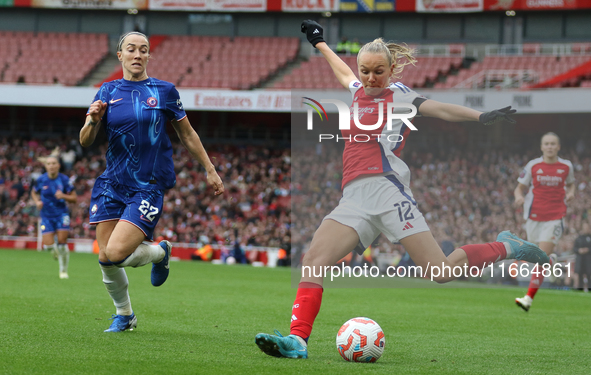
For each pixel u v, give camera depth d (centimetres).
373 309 2412
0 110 8494
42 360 1128
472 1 7869
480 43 8262
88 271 3866
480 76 7219
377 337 1230
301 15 8794
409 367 1195
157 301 2403
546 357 1403
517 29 8162
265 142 8388
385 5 8100
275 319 1995
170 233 6881
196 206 7344
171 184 1476
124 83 1445
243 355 1255
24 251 6038
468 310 2505
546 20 8081
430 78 7744
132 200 1416
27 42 8769
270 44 8725
